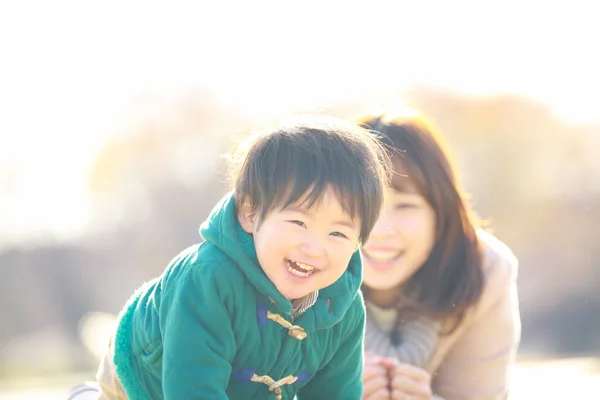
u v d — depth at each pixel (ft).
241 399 9.32
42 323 61.57
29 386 32.65
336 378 10.05
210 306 8.82
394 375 12.43
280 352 9.25
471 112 58.39
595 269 55.01
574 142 57.62
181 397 8.71
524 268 55.62
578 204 56.18
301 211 8.62
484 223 14.17
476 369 13.37
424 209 12.60
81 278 63.72
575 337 52.11
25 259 63.57
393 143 12.52
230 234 8.93
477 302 12.96
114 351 10.16
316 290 9.31
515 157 57.31
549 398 21.02
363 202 8.84
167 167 62.08
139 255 63.05
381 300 13.15
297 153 8.74
